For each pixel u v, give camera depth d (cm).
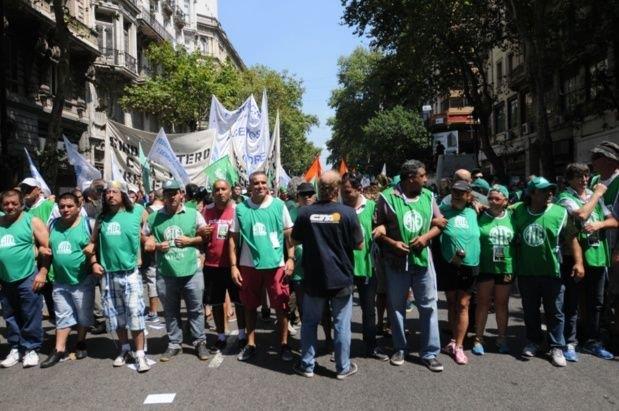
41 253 575
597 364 544
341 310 516
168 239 578
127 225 559
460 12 1839
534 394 466
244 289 583
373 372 532
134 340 552
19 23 2064
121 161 1120
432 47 2095
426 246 539
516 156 3322
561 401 450
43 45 2242
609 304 614
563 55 1741
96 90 2883
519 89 3192
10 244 564
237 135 1281
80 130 2678
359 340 655
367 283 582
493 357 573
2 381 523
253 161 1288
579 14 1764
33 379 527
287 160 5725
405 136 4522
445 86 2538
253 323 588
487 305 583
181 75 2983
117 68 2969
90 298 591
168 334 591
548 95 2667
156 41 3756
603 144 605
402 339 555
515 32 2139
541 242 550
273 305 581
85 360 587
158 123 3772
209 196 855
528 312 571
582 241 567
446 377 513
